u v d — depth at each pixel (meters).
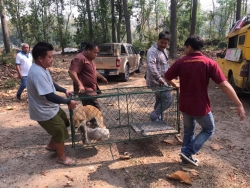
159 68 4.54
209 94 8.15
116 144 4.47
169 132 4.09
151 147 4.34
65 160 3.83
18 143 4.70
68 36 25.98
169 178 3.38
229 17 39.09
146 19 30.02
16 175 3.61
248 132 4.95
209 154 4.07
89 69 4.54
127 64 10.91
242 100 7.38
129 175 3.51
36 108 3.45
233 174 3.48
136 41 27.44
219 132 4.97
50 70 13.79
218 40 26.11
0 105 7.35
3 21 20.03
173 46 18.05
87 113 4.08
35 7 23.91
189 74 3.20
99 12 25.69
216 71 3.11
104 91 4.75
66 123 4.10
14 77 11.89
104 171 3.63
